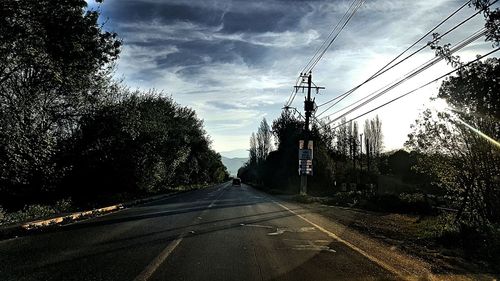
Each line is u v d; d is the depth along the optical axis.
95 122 26.73
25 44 15.25
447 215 16.22
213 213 20.14
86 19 15.87
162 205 26.03
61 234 12.24
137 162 33.97
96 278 6.97
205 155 89.75
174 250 9.76
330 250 10.38
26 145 18.67
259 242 11.40
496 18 9.10
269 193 51.25
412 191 34.38
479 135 12.80
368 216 20.77
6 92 17.84
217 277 7.25
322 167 47.53
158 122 38.12
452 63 11.91
